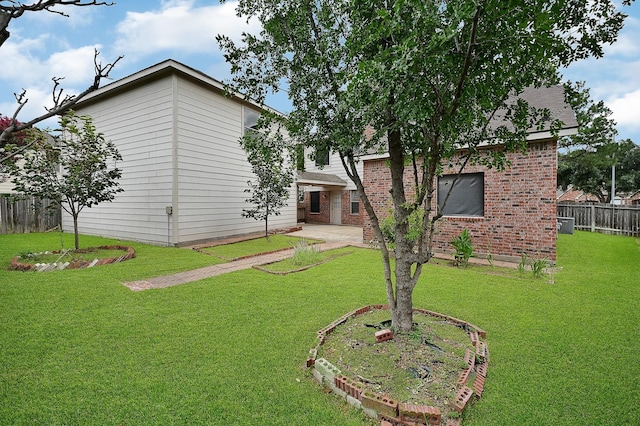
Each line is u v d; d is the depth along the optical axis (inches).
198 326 140.1
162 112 362.3
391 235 287.0
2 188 524.1
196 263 271.0
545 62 96.7
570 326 142.6
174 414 84.0
